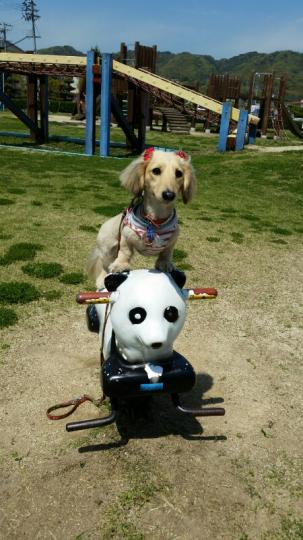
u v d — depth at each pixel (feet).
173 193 9.12
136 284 8.81
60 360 13.37
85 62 55.57
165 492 9.12
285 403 12.32
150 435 10.71
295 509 9.02
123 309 8.71
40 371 12.78
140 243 9.94
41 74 62.28
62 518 8.43
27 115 68.33
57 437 10.44
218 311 17.47
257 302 18.56
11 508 8.57
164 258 10.48
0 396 11.67
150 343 8.39
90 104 56.34
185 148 69.00
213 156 60.03
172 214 9.94
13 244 22.25
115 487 9.15
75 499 8.82
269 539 8.34
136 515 8.57
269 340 15.62
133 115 65.41
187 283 19.85
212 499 9.05
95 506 8.70
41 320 15.47
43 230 24.93
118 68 58.59
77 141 69.26
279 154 60.49
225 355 14.47
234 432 11.05
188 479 9.49
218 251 24.52
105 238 11.38
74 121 113.60
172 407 11.80
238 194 40.50
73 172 45.01
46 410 11.28
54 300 16.92
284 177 47.32
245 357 14.44
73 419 11.09
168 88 59.77
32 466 9.57
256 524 8.61
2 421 10.82
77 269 19.81
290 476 9.83
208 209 34.24
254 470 9.91
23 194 33.42
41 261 20.39
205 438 10.76
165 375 9.02
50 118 121.08
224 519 8.64
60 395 11.87
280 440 10.90
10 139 68.80
